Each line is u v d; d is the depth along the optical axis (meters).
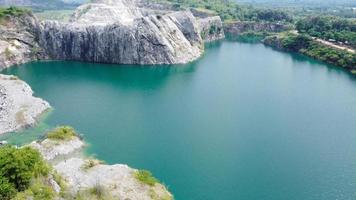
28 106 124.25
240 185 86.19
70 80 169.00
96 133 111.56
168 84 165.12
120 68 195.25
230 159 97.88
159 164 94.56
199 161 96.62
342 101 145.75
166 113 129.25
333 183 87.56
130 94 149.62
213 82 169.62
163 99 144.00
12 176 61.81
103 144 104.50
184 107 135.50
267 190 84.62
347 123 122.75
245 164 95.50
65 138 101.94
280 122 123.00
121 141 106.81
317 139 110.25
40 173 66.75
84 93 149.62
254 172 91.94
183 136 111.06
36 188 62.75
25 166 63.44
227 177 89.44
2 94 122.44
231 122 122.25
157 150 102.00
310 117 127.81
